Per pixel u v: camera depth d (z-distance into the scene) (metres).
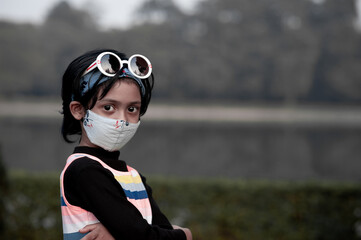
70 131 2.24
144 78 2.10
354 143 61.50
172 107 105.06
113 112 2.04
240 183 12.36
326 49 119.06
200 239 8.59
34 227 8.33
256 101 117.88
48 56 112.94
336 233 8.78
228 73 114.69
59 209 9.91
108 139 2.05
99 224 1.96
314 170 34.75
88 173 1.96
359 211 10.08
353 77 116.19
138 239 1.93
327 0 123.38
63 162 36.66
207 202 11.26
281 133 74.75
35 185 11.96
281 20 120.38
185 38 120.38
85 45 112.69
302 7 120.25
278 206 10.65
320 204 10.52
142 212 2.12
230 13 121.25
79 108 2.12
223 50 116.38
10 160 37.12
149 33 110.88
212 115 104.81
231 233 9.16
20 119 86.50
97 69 2.04
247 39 116.69
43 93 114.56
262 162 40.12
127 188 2.09
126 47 108.56
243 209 10.52
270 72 116.50
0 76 107.19
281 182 12.60
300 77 112.50
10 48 109.56
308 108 113.81
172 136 65.94
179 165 36.59
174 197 11.60
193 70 112.56
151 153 45.41
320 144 59.94
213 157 43.59
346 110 113.62
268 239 8.67
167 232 2.04
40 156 40.59
